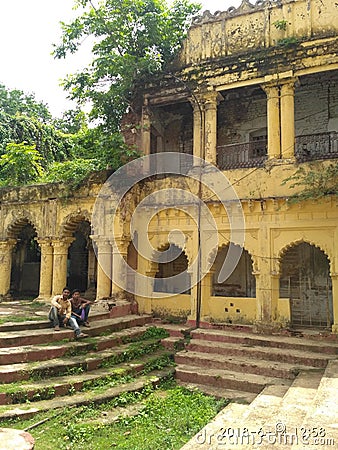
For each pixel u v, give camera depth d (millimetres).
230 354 9625
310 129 13820
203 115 12898
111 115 14391
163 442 5445
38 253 18219
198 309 11883
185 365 9258
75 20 13578
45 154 19828
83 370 7734
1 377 6742
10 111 24062
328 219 10695
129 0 13320
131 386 7461
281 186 11336
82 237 18016
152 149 15688
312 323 12938
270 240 11367
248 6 12734
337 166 10500
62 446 5250
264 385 7820
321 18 11625
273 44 12188
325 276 13000
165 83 13406
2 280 14414
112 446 5344
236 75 12406
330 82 13555
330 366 7789
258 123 14766
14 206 14547
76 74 13789
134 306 12656
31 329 8789
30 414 5969
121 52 13891
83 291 17797
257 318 11234
